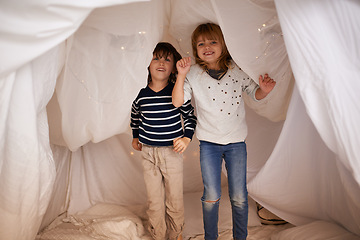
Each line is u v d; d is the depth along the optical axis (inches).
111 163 86.2
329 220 69.0
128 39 54.1
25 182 47.9
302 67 45.5
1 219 48.3
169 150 67.4
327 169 65.5
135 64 55.5
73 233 71.3
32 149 46.9
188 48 71.6
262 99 71.0
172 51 67.3
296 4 43.2
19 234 50.6
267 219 75.1
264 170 67.5
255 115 81.8
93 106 61.0
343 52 43.9
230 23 53.1
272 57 59.3
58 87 58.4
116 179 86.4
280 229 72.9
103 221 73.3
